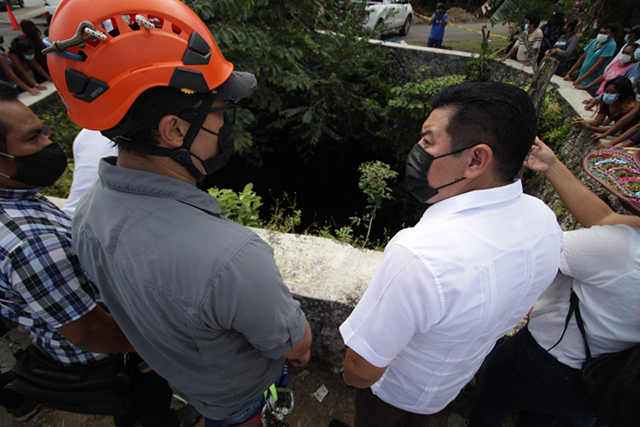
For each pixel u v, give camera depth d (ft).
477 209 2.91
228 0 13.07
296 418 5.75
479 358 3.55
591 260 3.49
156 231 2.60
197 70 2.49
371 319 3.02
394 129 25.68
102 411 4.26
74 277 3.37
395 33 40.14
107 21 2.52
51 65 2.52
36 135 3.48
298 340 3.17
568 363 3.96
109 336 3.68
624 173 3.78
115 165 2.95
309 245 6.43
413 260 2.77
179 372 3.31
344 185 31.42
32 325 3.74
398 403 3.89
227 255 2.57
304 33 19.34
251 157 26.23
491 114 2.70
